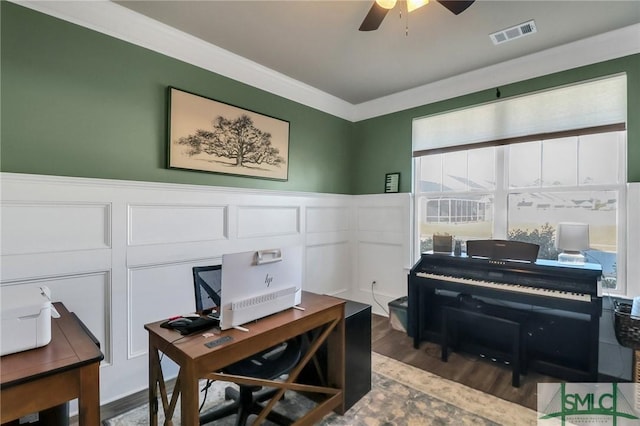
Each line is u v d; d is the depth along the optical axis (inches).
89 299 83.0
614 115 101.0
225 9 86.1
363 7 84.8
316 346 72.6
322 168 151.9
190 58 102.7
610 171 103.7
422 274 117.5
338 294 161.0
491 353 107.5
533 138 116.0
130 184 89.6
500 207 125.2
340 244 162.2
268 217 127.6
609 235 104.1
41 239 76.0
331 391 76.5
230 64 113.0
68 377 43.5
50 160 78.0
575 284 93.7
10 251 72.1
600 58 101.7
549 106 112.7
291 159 137.4
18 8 73.7
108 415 79.0
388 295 154.7
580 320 95.4
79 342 50.5
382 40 101.6
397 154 152.4
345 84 138.3
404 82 136.1
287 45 105.3
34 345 47.2
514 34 97.4
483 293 103.7
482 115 128.0
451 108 134.9
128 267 89.4
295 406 80.6
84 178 81.9
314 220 147.7
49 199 76.7
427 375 97.2
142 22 90.6
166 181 98.6
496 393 87.2
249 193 119.8
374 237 159.9
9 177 71.6
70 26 80.4
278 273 67.5
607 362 87.0
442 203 141.6
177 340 55.2
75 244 80.7
